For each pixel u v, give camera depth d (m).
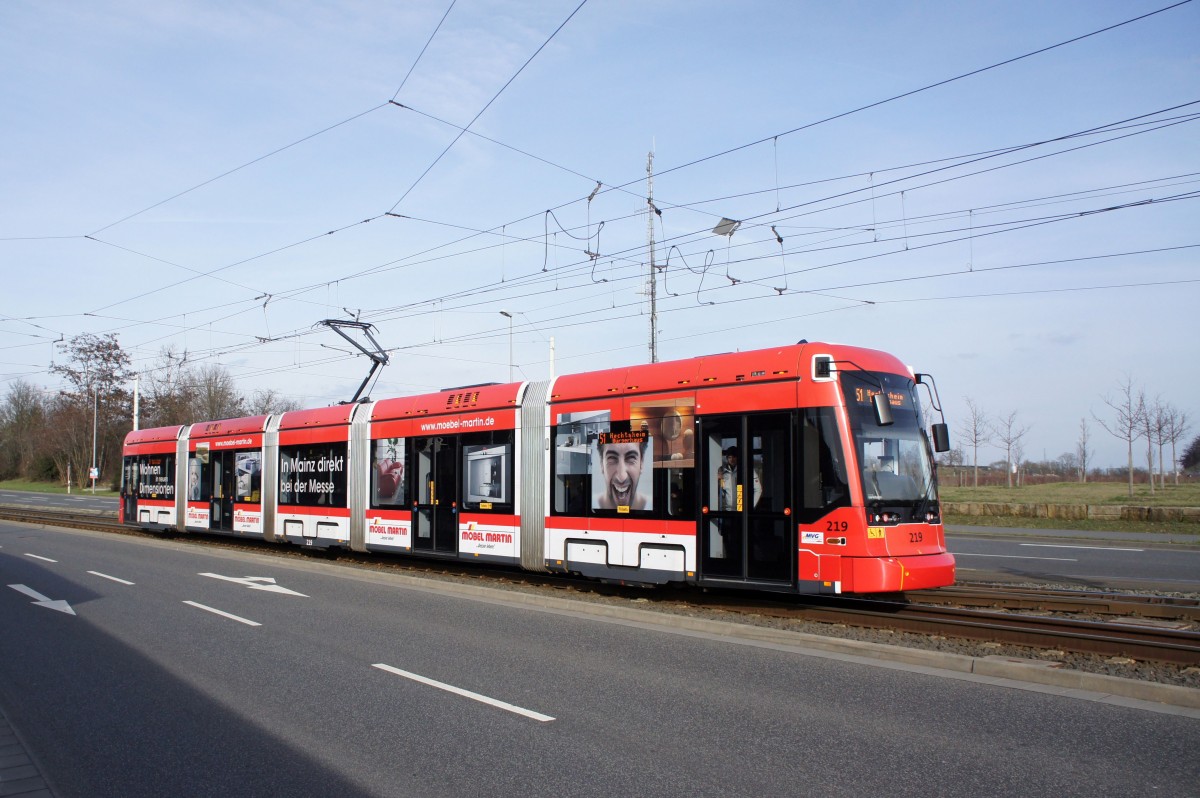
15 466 97.69
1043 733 6.57
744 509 12.50
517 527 15.87
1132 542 24.38
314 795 5.64
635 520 13.84
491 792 5.62
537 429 15.73
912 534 11.78
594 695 7.91
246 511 23.62
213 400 65.94
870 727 6.81
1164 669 8.81
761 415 12.45
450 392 17.92
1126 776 5.67
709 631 10.80
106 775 6.09
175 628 11.52
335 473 20.55
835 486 11.66
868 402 12.05
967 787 5.52
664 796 5.48
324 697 7.98
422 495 18.11
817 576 11.65
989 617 11.52
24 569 18.69
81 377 78.56
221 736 6.90
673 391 13.58
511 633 10.88
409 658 9.53
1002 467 61.09
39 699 8.11
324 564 18.00
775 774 5.83
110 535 28.38
